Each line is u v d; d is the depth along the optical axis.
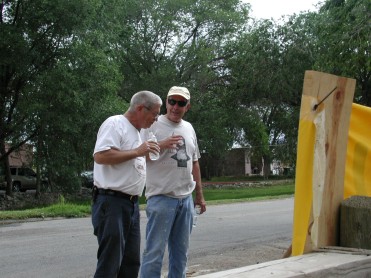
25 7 21.75
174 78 38.06
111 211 3.96
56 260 8.09
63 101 20.72
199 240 10.12
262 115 38.59
